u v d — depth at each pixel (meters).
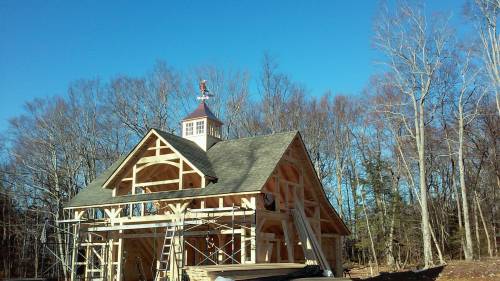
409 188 44.84
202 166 21.86
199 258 24.08
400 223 41.22
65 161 41.44
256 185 19.58
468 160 44.28
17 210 42.44
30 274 41.25
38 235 39.81
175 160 22.64
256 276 15.87
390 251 40.38
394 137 41.47
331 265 26.66
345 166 47.50
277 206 21.38
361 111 46.00
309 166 23.97
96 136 42.44
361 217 41.59
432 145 42.47
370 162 41.09
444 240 44.09
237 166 21.92
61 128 41.31
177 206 21.44
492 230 42.62
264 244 20.44
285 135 23.27
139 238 24.91
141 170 23.17
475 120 39.81
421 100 33.12
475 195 41.00
